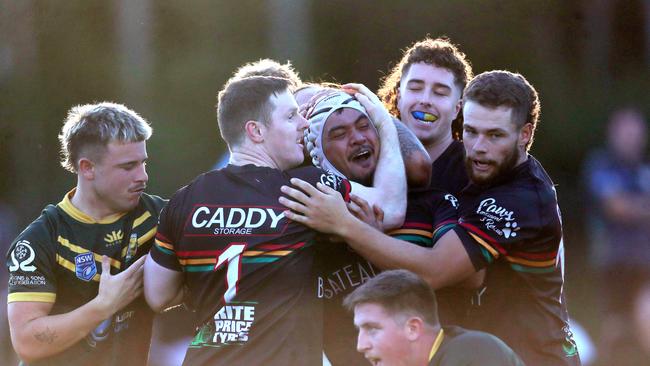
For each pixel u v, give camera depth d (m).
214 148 50.44
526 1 52.66
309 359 15.59
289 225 15.77
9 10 51.72
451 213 17.08
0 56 51.72
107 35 52.50
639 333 34.91
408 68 19.53
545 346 17.47
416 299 14.79
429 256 16.48
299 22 52.69
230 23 52.88
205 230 15.78
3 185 50.09
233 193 15.91
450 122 19.44
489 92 16.95
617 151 38.09
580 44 53.47
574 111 52.34
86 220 16.98
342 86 17.72
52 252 16.72
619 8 53.91
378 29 52.19
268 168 16.08
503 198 17.03
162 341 23.75
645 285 36.09
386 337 14.74
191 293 16.17
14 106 51.28
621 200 36.88
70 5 52.12
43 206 49.84
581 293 38.97
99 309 16.39
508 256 17.19
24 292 16.56
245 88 16.27
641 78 53.16
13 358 34.31
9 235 47.38
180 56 52.66
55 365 16.72
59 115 51.72
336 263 17.20
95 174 16.80
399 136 17.47
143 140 17.06
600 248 37.19
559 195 48.47
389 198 16.56
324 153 16.84
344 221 15.93
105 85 52.19
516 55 52.81
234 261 15.59
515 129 17.03
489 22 52.31
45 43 52.09
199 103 51.50
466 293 17.64
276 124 16.17
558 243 17.44
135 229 17.22
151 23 52.66
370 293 14.87
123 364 17.19
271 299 15.55
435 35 52.12
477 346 14.52
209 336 15.66
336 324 17.22
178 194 16.28
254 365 15.34
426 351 14.78
